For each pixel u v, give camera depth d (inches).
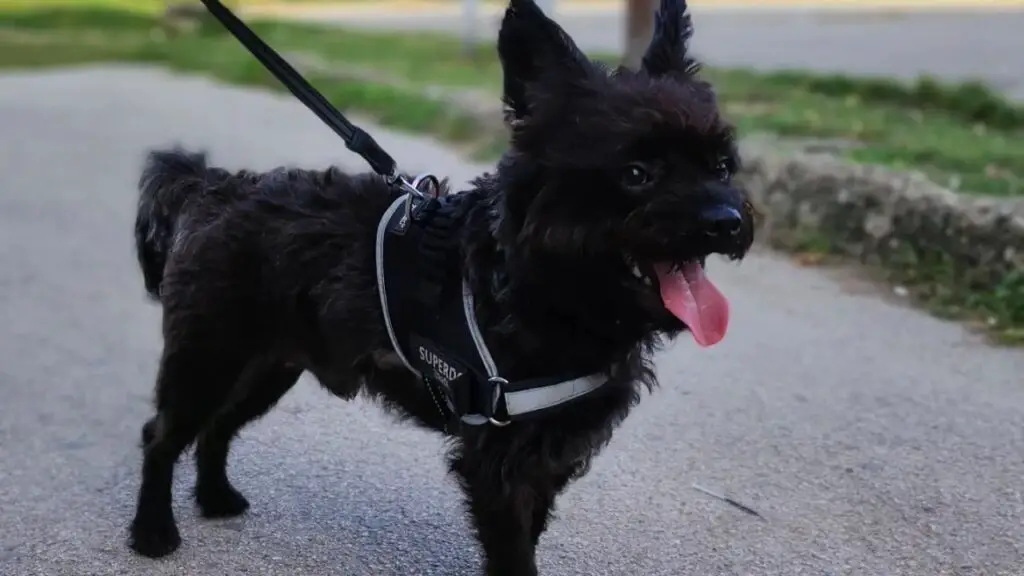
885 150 98.0
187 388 43.8
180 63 206.2
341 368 42.4
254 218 42.5
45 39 253.4
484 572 41.5
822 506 48.7
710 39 226.4
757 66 179.8
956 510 48.2
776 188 84.4
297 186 42.8
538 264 37.3
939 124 119.9
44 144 130.9
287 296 42.0
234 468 51.7
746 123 112.6
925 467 51.4
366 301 40.7
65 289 77.4
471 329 38.8
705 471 51.6
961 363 61.6
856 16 271.9
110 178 113.0
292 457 52.8
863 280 75.7
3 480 50.6
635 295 37.4
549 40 37.9
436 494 49.9
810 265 79.4
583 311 37.8
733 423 55.8
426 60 191.2
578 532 47.1
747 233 37.3
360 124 137.5
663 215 35.8
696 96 37.5
